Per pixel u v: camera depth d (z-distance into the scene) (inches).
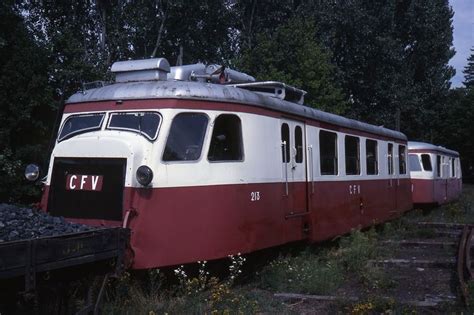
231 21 1018.7
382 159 583.2
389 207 597.3
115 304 250.2
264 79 976.3
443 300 293.9
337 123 458.9
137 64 322.7
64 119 316.2
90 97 311.3
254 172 323.3
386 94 1317.7
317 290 313.9
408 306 273.1
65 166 291.0
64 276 196.2
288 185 363.3
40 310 206.5
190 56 975.6
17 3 722.8
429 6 1413.6
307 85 1031.6
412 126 1568.7
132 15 856.3
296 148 383.9
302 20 1136.8
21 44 553.9
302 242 400.8
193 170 288.0
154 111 289.1
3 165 530.3
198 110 296.8
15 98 542.0
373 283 331.9
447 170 904.3
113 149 277.3
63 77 578.9
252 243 317.1
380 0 1282.0
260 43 1045.8
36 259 164.7
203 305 264.8
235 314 255.8
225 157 306.8
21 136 575.5
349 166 489.1
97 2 834.2
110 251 201.5
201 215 288.4
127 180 271.4
